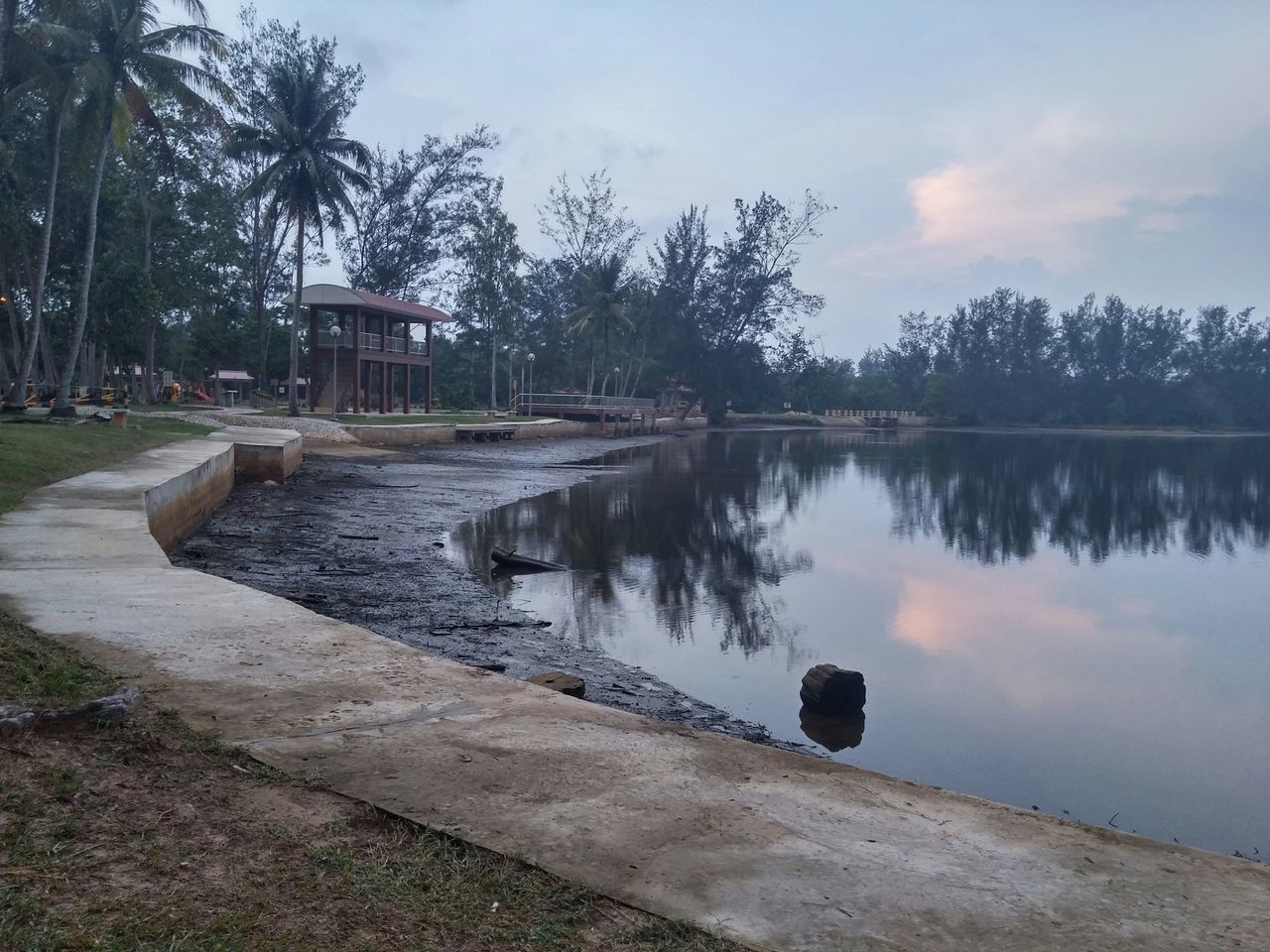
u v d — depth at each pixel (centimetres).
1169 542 2222
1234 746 871
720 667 1061
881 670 1091
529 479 3158
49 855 325
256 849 347
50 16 2764
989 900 342
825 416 10512
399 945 288
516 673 947
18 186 3472
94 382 4953
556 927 306
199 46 2841
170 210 4706
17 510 1270
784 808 421
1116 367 11269
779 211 8194
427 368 5569
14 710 451
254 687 561
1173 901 347
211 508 2023
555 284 8675
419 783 425
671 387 9000
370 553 1612
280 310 6575
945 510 2788
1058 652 1205
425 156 6362
